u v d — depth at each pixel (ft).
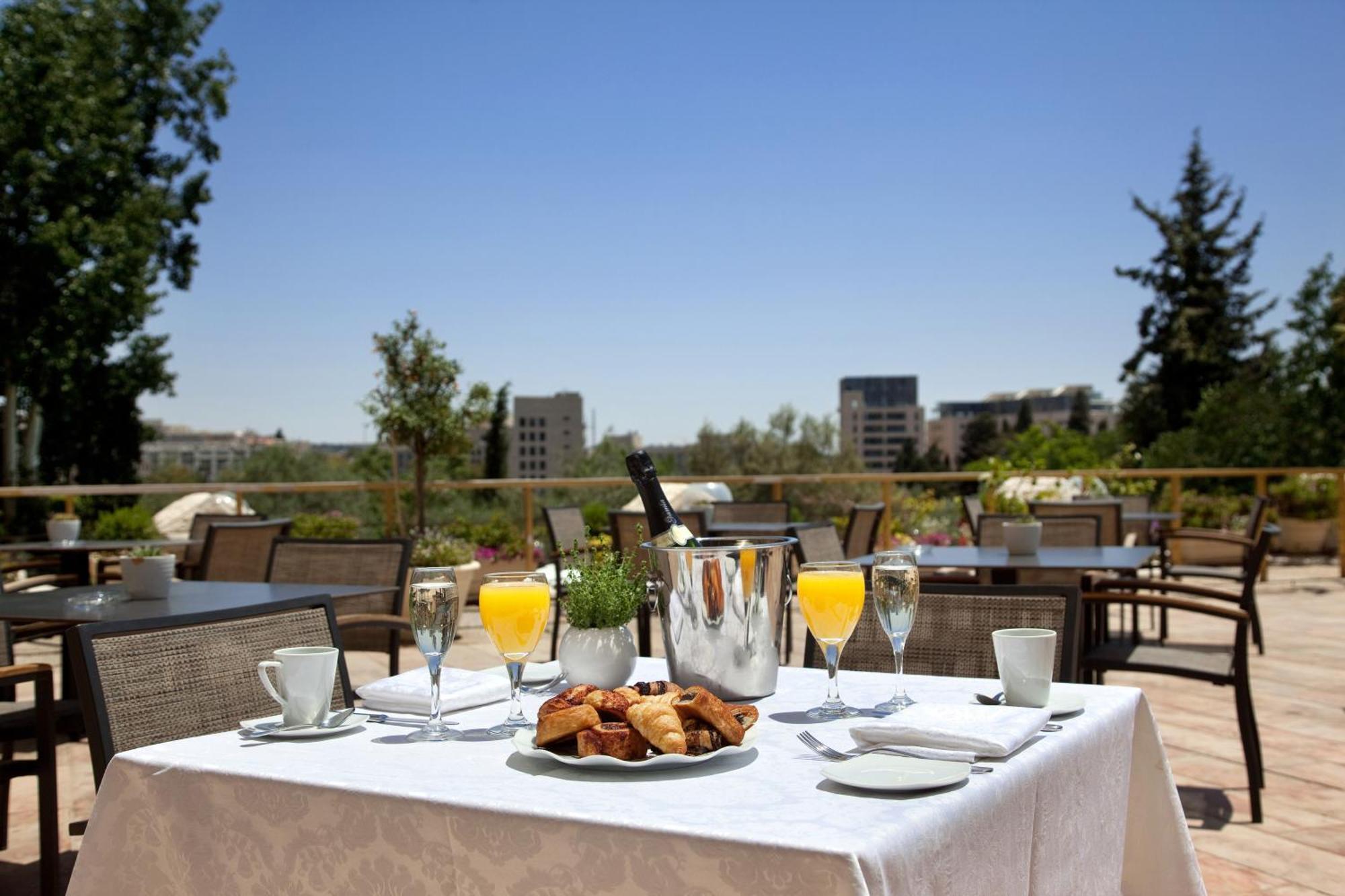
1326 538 33.45
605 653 5.21
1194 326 88.63
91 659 5.35
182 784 4.11
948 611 6.80
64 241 56.59
